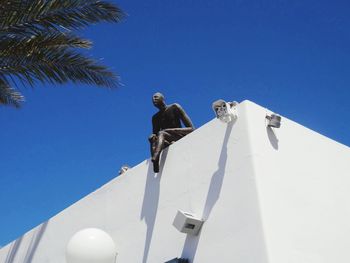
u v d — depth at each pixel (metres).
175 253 7.40
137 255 8.20
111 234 9.06
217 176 7.22
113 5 8.24
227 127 7.39
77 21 8.20
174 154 8.29
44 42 8.23
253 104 7.31
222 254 6.61
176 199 7.84
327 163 7.88
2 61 8.09
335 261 6.91
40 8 7.85
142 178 8.83
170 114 9.09
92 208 9.94
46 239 11.23
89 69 8.77
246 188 6.65
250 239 6.29
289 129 7.58
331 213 7.35
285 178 6.96
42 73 8.45
